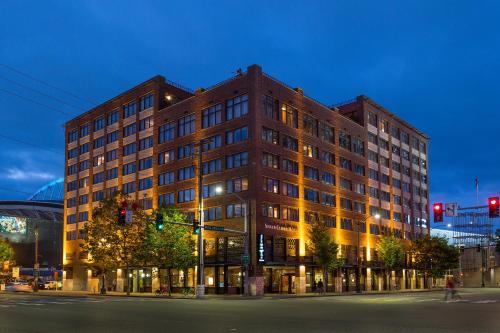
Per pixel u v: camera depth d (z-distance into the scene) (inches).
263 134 2514.8
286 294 2407.7
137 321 859.4
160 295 2347.4
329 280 2893.7
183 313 1045.8
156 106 3070.9
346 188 3149.6
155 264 2465.6
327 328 727.7
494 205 1295.5
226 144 2593.5
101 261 2610.7
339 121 3154.5
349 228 3134.8
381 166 3646.7
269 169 2516.0
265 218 2439.7
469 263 5093.5
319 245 2554.1
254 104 2482.8
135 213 2509.8
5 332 703.1
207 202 2642.7
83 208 3604.8
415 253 3668.8
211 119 2704.2
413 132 4224.9
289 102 2721.5
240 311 1107.3
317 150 2918.3
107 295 2397.9
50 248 6097.4
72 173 3774.6
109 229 2559.1
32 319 914.7
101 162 3481.8
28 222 6008.9
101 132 3516.2
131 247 2485.2
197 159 2719.0
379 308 1212.5
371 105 3599.9
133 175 3171.8
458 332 670.5
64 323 831.7
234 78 2608.3
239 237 2447.1
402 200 3895.2
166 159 2942.9
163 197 2925.7
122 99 3346.5
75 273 3599.9
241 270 2411.4
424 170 4362.7
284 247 2536.9
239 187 2491.4
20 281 3895.2
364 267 3176.7
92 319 905.5
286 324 791.7
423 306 1301.7
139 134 3171.8
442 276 3661.4
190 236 2493.8
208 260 2559.1
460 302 1518.2
